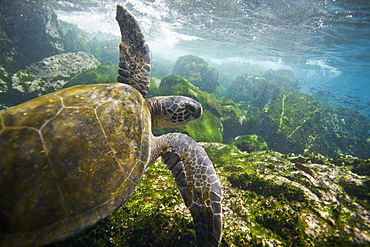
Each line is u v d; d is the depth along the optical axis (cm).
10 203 36
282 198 64
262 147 178
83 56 269
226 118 216
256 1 256
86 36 380
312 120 212
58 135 41
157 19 414
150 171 87
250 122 226
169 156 62
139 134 54
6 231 36
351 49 414
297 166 86
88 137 44
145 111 62
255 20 325
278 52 550
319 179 73
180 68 388
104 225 59
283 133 200
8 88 194
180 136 66
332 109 352
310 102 234
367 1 216
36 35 242
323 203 61
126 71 84
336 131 262
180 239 56
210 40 537
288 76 494
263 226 58
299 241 51
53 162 39
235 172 80
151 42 732
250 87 401
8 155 37
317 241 50
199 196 52
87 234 57
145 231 58
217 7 296
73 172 41
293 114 218
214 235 47
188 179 55
